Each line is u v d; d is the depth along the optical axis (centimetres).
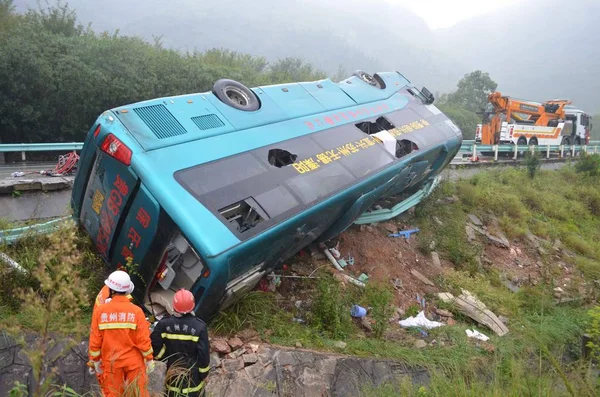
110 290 385
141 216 538
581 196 1858
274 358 563
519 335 781
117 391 357
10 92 1683
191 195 531
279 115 747
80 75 1736
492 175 1748
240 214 572
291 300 709
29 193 894
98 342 366
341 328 672
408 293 875
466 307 870
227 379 518
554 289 1085
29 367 450
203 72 2162
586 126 2895
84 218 636
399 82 1127
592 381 424
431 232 1131
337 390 555
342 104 888
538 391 399
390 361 625
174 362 402
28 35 1784
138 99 1905
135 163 536
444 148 1034
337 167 714
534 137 2425
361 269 869
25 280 555
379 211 991
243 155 624
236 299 608
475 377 517
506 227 1326
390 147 838
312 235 689
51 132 1802
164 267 549
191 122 626
